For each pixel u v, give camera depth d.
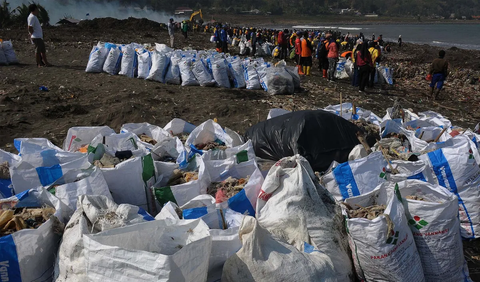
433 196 3.38
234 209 3.51
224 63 10.96
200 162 4.07
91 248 2.28
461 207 4.07
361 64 11.66
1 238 2.58
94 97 9.00
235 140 5.09
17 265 2.61
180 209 3.15
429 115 6.79
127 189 3.65
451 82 15.30
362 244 2.95
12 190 3.69
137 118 7.46
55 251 2.84
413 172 4.02
